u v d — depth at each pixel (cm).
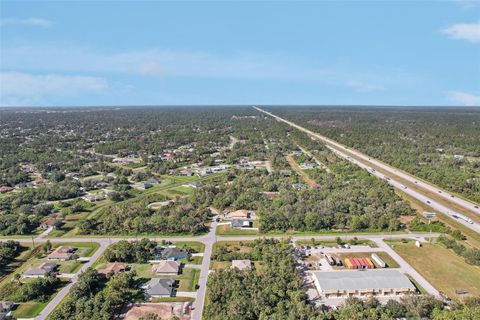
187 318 8538
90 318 8300
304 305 8494
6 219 14350
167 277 10381
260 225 13800
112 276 10125
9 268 11188
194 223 13912
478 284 9962
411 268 10844
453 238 12900
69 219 15250
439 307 8519
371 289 9381
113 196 17538
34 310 8988
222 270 10088
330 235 13375
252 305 8538
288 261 10519
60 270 10894
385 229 13788
